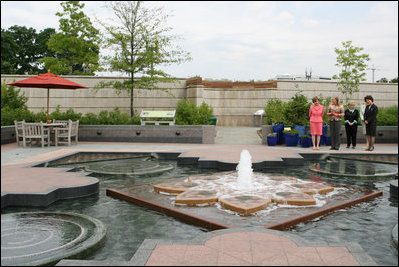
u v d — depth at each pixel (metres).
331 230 4.76
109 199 6.53
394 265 3.64
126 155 12.29
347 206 5.95
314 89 26.27
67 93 23.12
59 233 4.49
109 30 19.03
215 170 9.59
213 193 6.30
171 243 3.93
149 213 5.60
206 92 26.00
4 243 4.14
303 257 3.55
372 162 10.98
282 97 25.91
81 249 3.88
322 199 6.23
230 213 5.29
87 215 5.44
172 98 24.12
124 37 19.22
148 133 16.69
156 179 8.21
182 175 8.78
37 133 14.44
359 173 8.84
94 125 16.78
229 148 13.60
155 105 23.89
